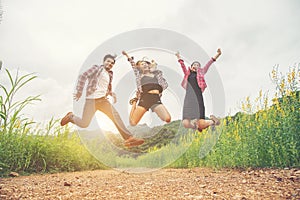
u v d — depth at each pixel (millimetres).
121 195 2828
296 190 2705
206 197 2643
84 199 2699
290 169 3785
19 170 4902
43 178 4270
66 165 5469
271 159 4172
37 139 5418
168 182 3559
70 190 3127
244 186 3045
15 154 4859
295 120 3908
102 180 3932
